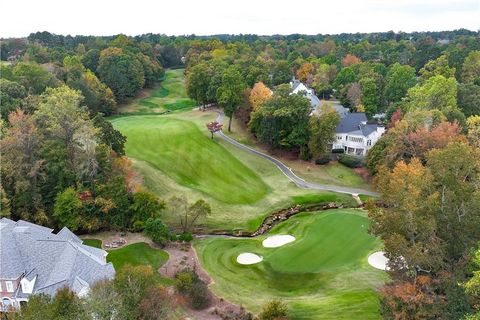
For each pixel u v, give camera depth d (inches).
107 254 2271.2
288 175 3565.5
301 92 4037.9
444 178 1624.0
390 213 1585.9
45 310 1259.2
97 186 2596.0
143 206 2588.6
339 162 3814.0
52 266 1812.3
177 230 2647.6
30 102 3321.9
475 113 4215.1
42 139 2684.5
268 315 1684.3
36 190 2536.9
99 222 2559.1
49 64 5280.5
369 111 4911.4
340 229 2551.7
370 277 2018.9
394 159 3134.8
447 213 1525.6
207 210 2586.1
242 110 4404.5
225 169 3533.5
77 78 4697.3
